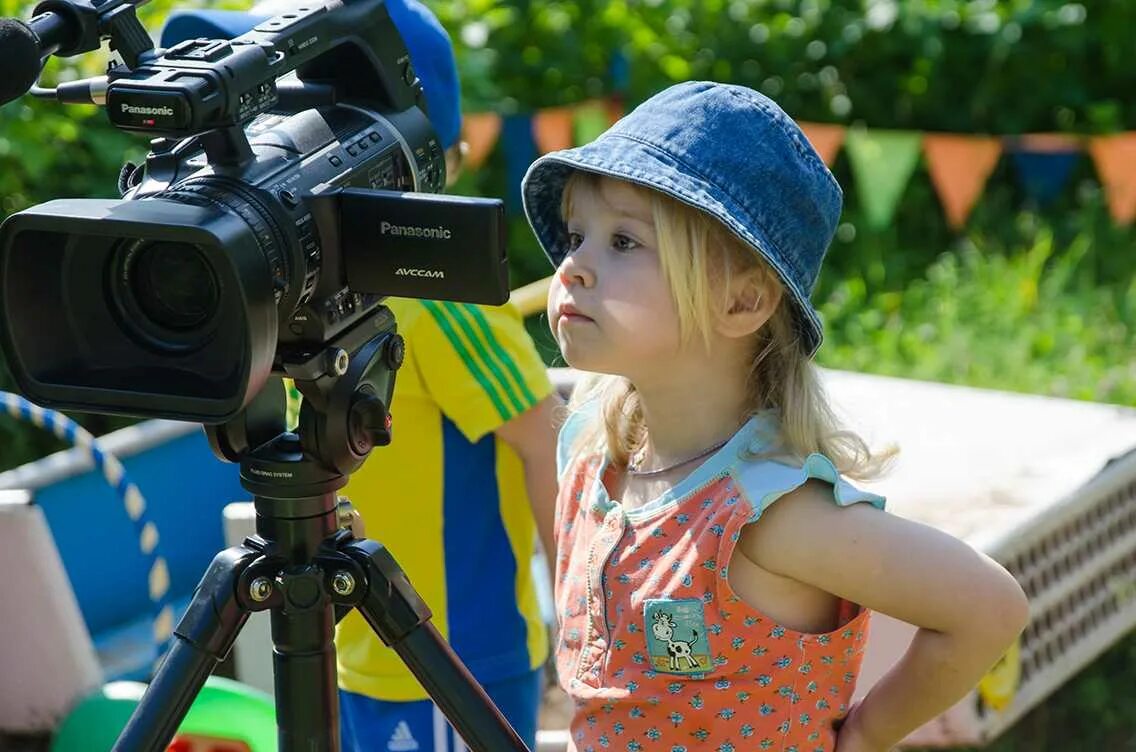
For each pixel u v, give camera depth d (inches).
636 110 91.7
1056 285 275.3
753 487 85.4
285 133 85.6
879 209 249.3
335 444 84.6
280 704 87.7
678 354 88.2
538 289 180.1
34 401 80.9
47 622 149.7
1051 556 152.6
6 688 152.6
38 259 79.4
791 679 87.2
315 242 82.3
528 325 249.1
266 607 85.9
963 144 246.7
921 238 302.2
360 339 87.2
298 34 86.8
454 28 284.5
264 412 87.8
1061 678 154.9
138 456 175.9
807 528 84.7
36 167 227.9
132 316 80.0
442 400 115.8
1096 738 173.3
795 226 88.2
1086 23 311.0
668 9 310.5
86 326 80.5
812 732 88.9
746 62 311.4
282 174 82.4
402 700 119.7
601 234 87.8
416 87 97.5
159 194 79.8
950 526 148.9
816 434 89.6
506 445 120.7
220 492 186.4
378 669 119.6
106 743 144.1
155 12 227.9
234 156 80.9
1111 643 165.3
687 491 88.0
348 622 121.0
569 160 86.4
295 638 86.5
